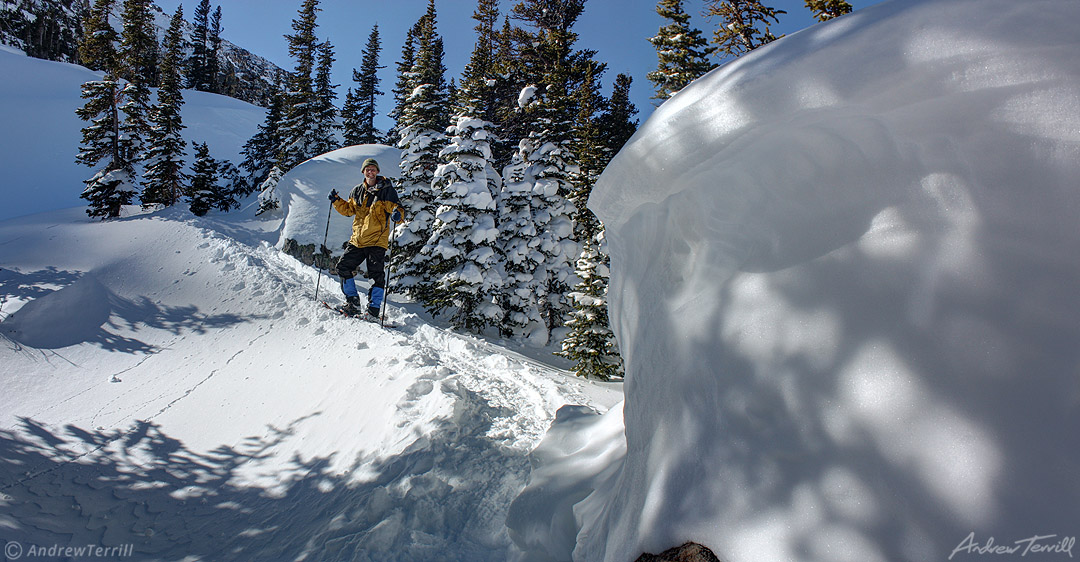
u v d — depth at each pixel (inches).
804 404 46.2
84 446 178.4
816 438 44.6
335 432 162.7
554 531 76.9
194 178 1077.8
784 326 50.2
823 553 40.1
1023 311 39.1
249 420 191.8
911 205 46.5
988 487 36.2
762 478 46.3
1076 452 34.8
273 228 853.2
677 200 68.5
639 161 68.3
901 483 39.4
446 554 85.0
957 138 45.1
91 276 396.5
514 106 1134.4
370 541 87.4
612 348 400.2
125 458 168.7
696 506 49.5
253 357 258.4
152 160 1005.8
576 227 672.4
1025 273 39.8
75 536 121.2
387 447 131.8
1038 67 42.3
